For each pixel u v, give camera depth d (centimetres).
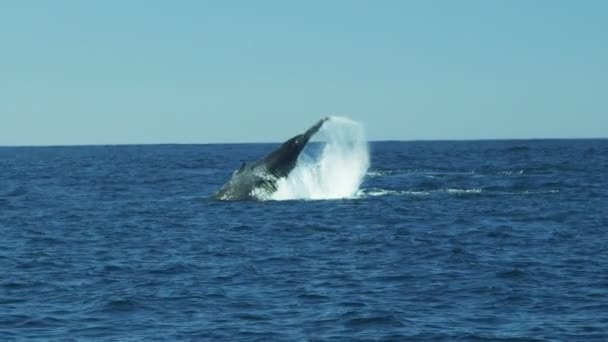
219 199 15025
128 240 11069
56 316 7038
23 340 6394
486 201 15462
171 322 6844
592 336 6381
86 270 8912
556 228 11869
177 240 10988
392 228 11856
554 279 8269
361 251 9956
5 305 7400
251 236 11206
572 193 17225
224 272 8744
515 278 8312
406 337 6431
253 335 6481
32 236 11575
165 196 17925
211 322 6831
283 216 12975
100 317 7000
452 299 7531
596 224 12269
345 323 6775
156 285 8138
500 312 7088
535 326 6662
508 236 11106
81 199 17512
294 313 7081
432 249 10025
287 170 14525
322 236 11138
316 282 8231
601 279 8244
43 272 8819
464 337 6419
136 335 6494
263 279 8388
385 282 8212
